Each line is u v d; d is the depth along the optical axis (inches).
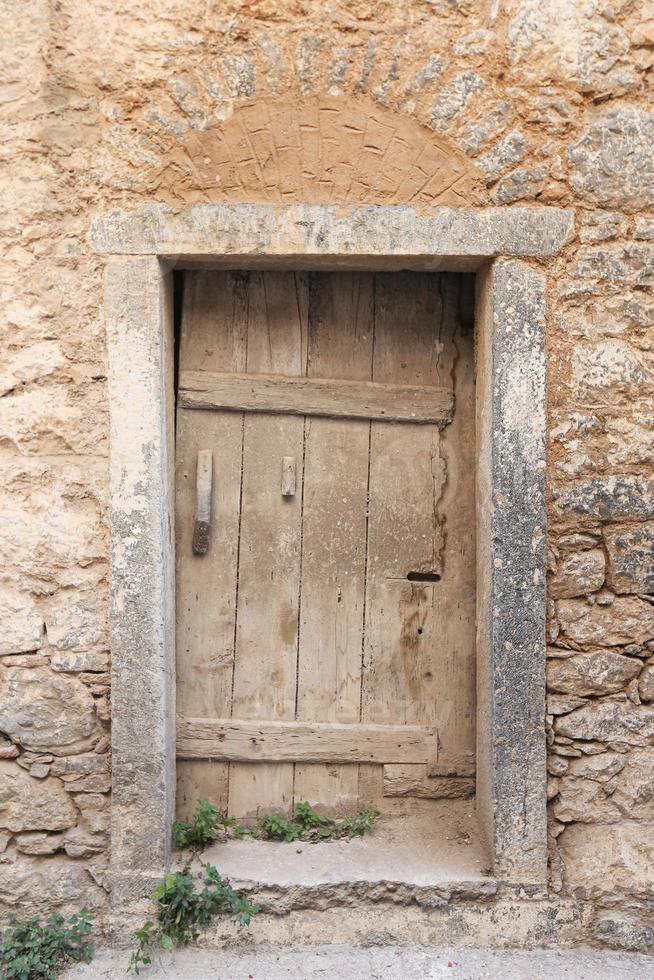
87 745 113.7
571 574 112.9
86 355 112.8
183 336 122.7
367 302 124.5
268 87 110.4
